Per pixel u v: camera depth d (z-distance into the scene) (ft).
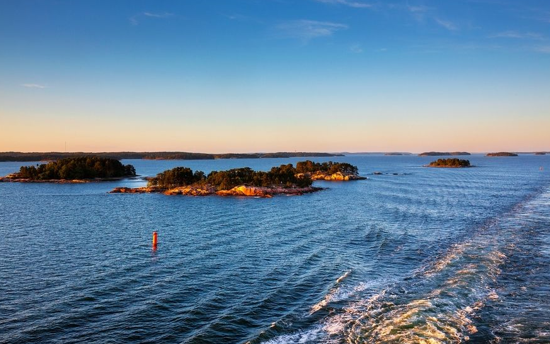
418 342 69.77
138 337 78.23
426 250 143.23
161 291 103.30
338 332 77.41
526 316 79.77
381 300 92.84
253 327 81.87
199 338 76.74
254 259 133.80
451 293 92.27
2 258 136.46
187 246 154.61
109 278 114.32
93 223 213.87
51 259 135.23
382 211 249.75
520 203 265.54
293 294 100.22
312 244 156.15
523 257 122.42
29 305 94.32
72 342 76.33
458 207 261.85
